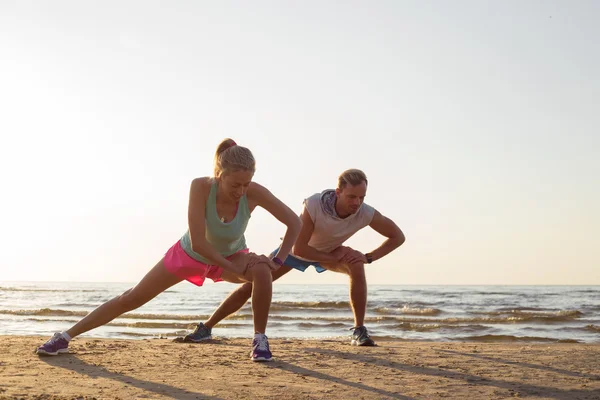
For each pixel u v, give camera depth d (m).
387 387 3.31
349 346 5.43
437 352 4.94
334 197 5.32
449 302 29.42
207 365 4.02
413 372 3.84
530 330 11.78
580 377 3.70
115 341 5.70
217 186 4.04
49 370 3.69
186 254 4.27
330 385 3.35
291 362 4.21
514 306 26.31
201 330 5.76
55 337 4.39
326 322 13.99
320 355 4.62
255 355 4.22
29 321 13.00
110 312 4.44
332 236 5.39
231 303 5.68
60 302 26.52
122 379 3.42
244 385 3.31
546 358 4.59
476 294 42.62
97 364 3.97
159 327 11.66
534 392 3.21
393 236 5.61
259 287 4.20
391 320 15.25
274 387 3.27
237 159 3.86
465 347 5.49
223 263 4.11
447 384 3.42
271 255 5.46
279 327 12.55
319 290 58.50
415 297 36.47
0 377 3.40
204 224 4.08
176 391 3.11
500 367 4.09
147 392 3.06
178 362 4.14
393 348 5.23
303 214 5.33
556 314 19.75
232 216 4.14
